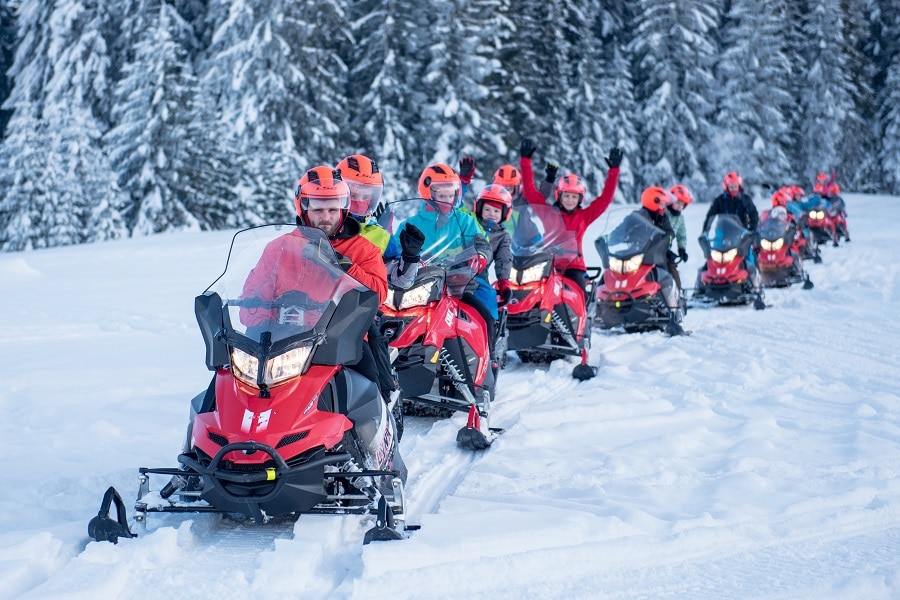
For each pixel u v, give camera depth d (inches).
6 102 1688.0
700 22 1957.4
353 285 173.8
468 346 248.1
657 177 1935.3
